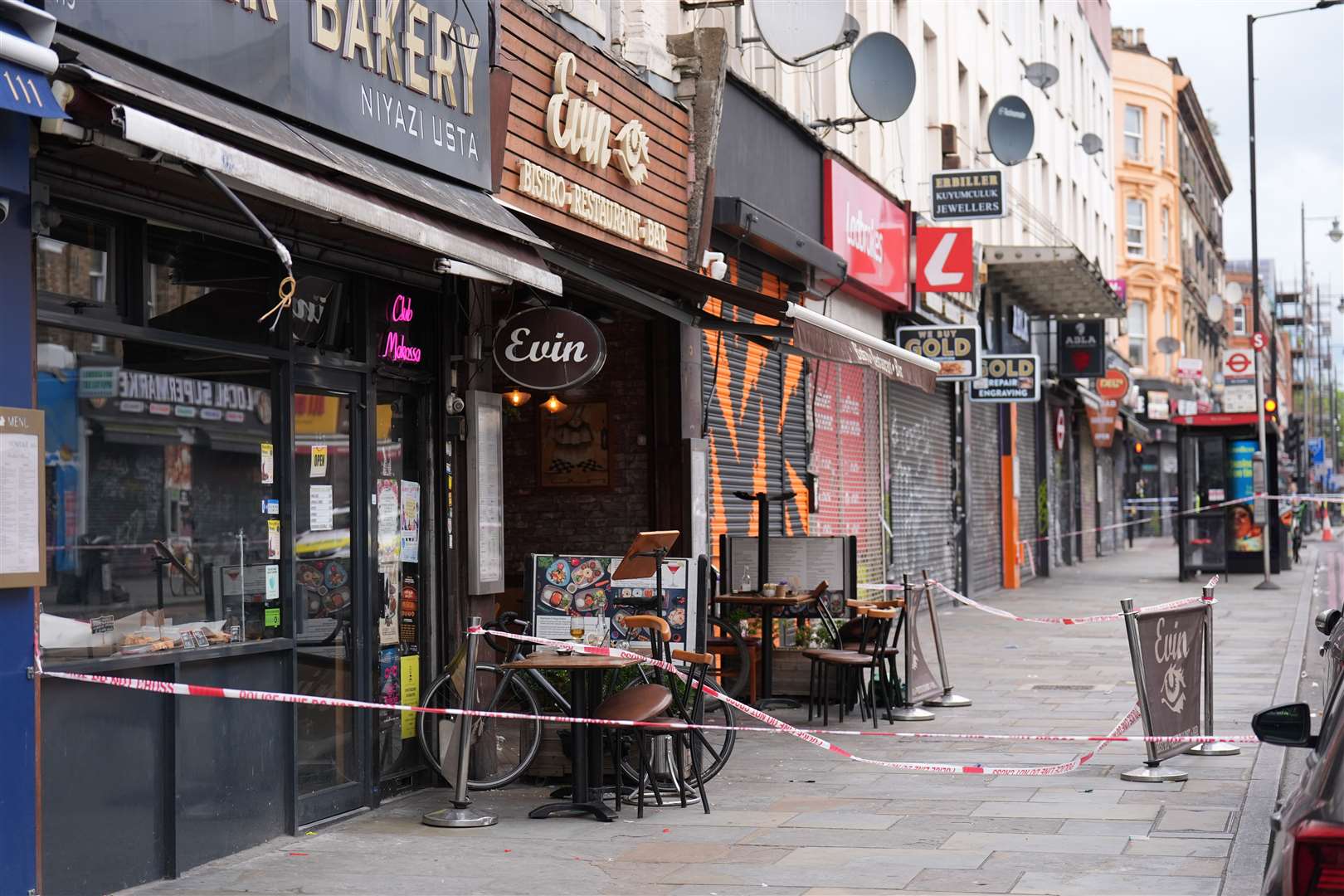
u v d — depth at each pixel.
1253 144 32.59
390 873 7.24
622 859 7.51
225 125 6.04
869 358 11.26
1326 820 3.52
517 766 9.43
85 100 5.48
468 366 9.76
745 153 14.31
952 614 23.48
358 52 7.79
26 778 6.00
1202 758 10.20
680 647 9.78
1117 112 55.59
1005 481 29.94
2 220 5.95
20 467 5.97
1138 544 55.53
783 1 13.59
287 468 8.06
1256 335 30.31
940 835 7.95
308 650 8.34
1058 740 10.17
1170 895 6.64
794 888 6.88
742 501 14.66
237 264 7.79
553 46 10.19
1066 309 31.19
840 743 11.16
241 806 7.63
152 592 7.10
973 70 26.31
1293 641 18.50
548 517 13.06
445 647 9.59
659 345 12.79
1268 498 29.59
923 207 22.70
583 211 10.55
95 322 6.73
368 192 7.22
